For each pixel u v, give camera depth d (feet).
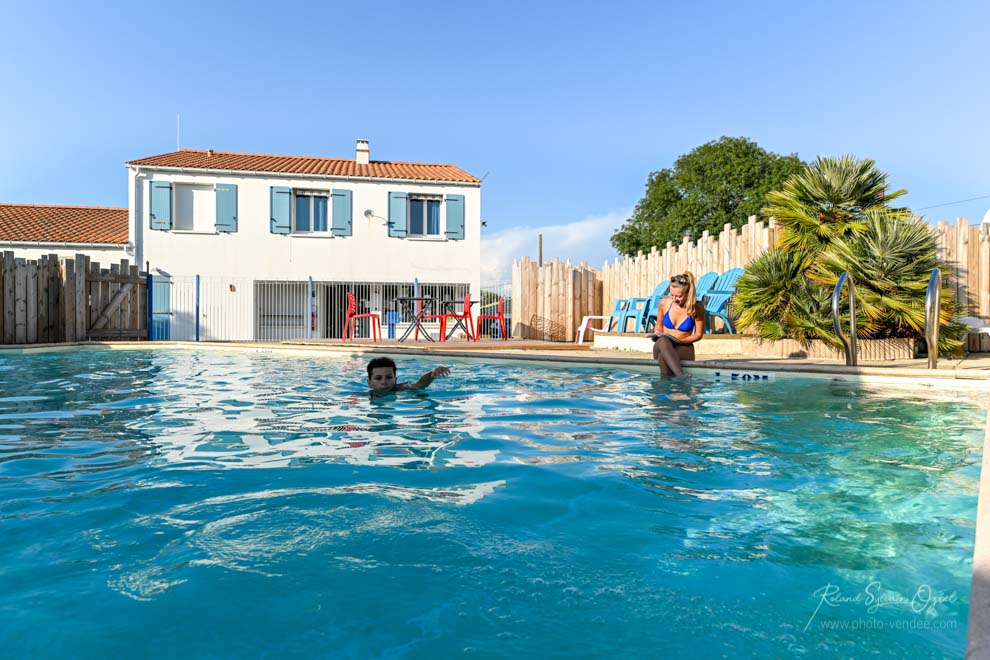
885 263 29.12
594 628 5.10
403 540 6.92
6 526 7.34
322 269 66.85
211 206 64.95
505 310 59.21
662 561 6.43
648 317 41.78
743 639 4.95
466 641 4.89
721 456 11.04
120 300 50.26
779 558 6.53
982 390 18.84
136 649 4.74
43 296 46.29
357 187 67.56
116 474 9.70
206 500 8.34
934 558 6.52
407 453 11.27
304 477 9.57
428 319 61.93
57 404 17.25
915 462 10.57
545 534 7.17
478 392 19.58
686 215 109.19
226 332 64.44
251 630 5.02
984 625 3.48
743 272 35.55
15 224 63.46
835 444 11.94
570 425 14.08
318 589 5.73
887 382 20.47
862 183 33.19
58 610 5.31
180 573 6.04
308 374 25.85
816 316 30.17
